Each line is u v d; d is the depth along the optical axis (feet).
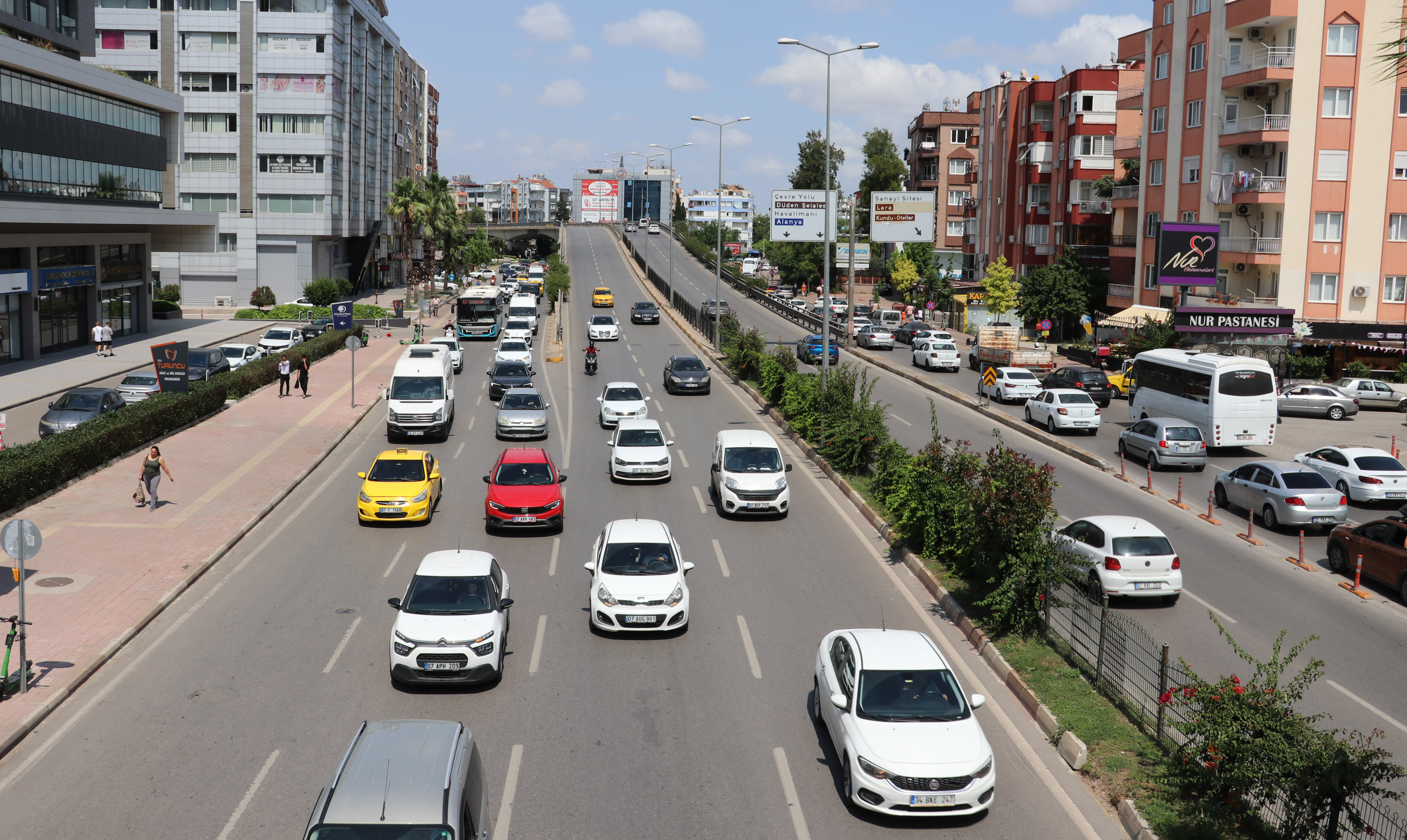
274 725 46.24
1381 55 36.37
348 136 293.64
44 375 148.15
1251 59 167.73
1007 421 135.44
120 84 178.29
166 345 118.32
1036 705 48.03
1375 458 95.20
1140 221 199.72
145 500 84.89
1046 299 223.92
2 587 64.08
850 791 39.68
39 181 155.74
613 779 41.60
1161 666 44.27
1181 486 93.76
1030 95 258.78
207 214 209.05
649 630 57.93
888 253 392.06
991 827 38.42
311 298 262.47
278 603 63.10
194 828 37.47
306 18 270.46
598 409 139.03
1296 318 166.50
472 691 50.44
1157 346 165.99
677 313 270.05
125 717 47.03
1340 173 163.63
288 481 93.86
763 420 133.90
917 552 73.82
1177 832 36.42
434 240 320.09
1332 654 57.06
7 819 38.06
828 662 46.78
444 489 94.48
